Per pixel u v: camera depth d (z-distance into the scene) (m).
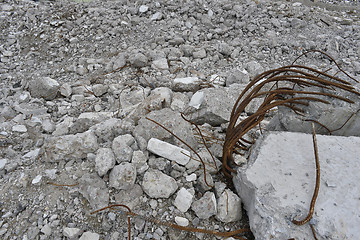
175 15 5.73
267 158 2.38
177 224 2.36
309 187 2.14
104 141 3.01
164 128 2.82
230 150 2.60
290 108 2.70
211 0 6.12
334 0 8.01
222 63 4.77
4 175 2.83
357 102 2.50
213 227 2.38
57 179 2.69
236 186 2.51
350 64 4.70
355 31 5.68
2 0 6.22
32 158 2.96
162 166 2.66
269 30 5.50
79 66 4.64
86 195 2.50
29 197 2.58
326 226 1.91
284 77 2.56
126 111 3.65
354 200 2.04
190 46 4.88
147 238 2.30
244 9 5.98
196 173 2.73
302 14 5.93
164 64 4.49
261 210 2.07
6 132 3.30
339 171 2.22
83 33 5.32
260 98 3.72
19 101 3.85
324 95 2.54
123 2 6.09
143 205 2.49
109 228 2.34
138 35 5.32
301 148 2.41
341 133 2.68
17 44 5.17
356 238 1.86
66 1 6.59
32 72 4.61
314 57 4.93
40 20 5.54
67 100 3.99
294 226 1.96
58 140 2.85
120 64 4.57
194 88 4.06
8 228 2.40
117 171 2.53
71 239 2.32
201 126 3.40
